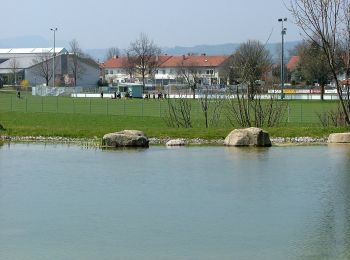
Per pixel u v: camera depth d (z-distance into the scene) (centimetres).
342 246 1953
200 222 2247
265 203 2534
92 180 3069
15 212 2405
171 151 4212
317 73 12500
